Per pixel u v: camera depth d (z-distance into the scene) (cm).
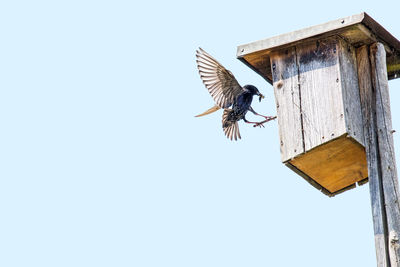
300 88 1294
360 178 1345
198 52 1341
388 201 1203
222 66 1339
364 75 1288
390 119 1265
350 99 1265
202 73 1338
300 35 1288
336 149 1270
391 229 1175
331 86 1266
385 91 1273
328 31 1266
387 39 1306
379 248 1170
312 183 1358
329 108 1262
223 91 1349
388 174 1220
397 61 1360
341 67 1268
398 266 1148
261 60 1343
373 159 1239
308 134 1273
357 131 1257
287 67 1312
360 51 1298
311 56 1294
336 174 1335
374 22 1270
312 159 1295
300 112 1288
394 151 1246
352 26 1255
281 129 1301
